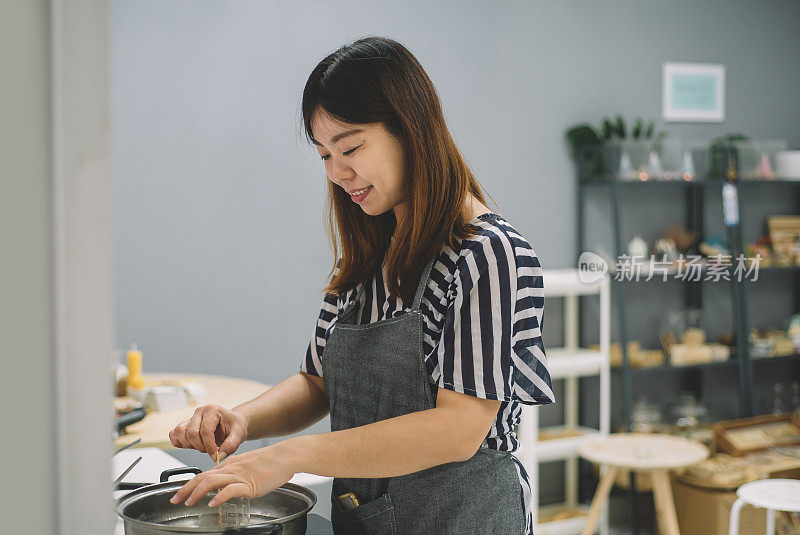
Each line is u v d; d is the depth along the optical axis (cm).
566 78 436
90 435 71
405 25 401
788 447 422
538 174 432
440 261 131
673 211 459
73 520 69
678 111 460
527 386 129
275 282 388
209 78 370
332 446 117
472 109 416
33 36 63
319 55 387
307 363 157
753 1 478
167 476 130
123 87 357
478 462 135
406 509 134
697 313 447
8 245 62
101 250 71
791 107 492
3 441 63
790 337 467
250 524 116
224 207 377
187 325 374
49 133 65
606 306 415
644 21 451
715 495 380
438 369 126
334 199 144
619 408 452
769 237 484
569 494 430
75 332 69
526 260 130
